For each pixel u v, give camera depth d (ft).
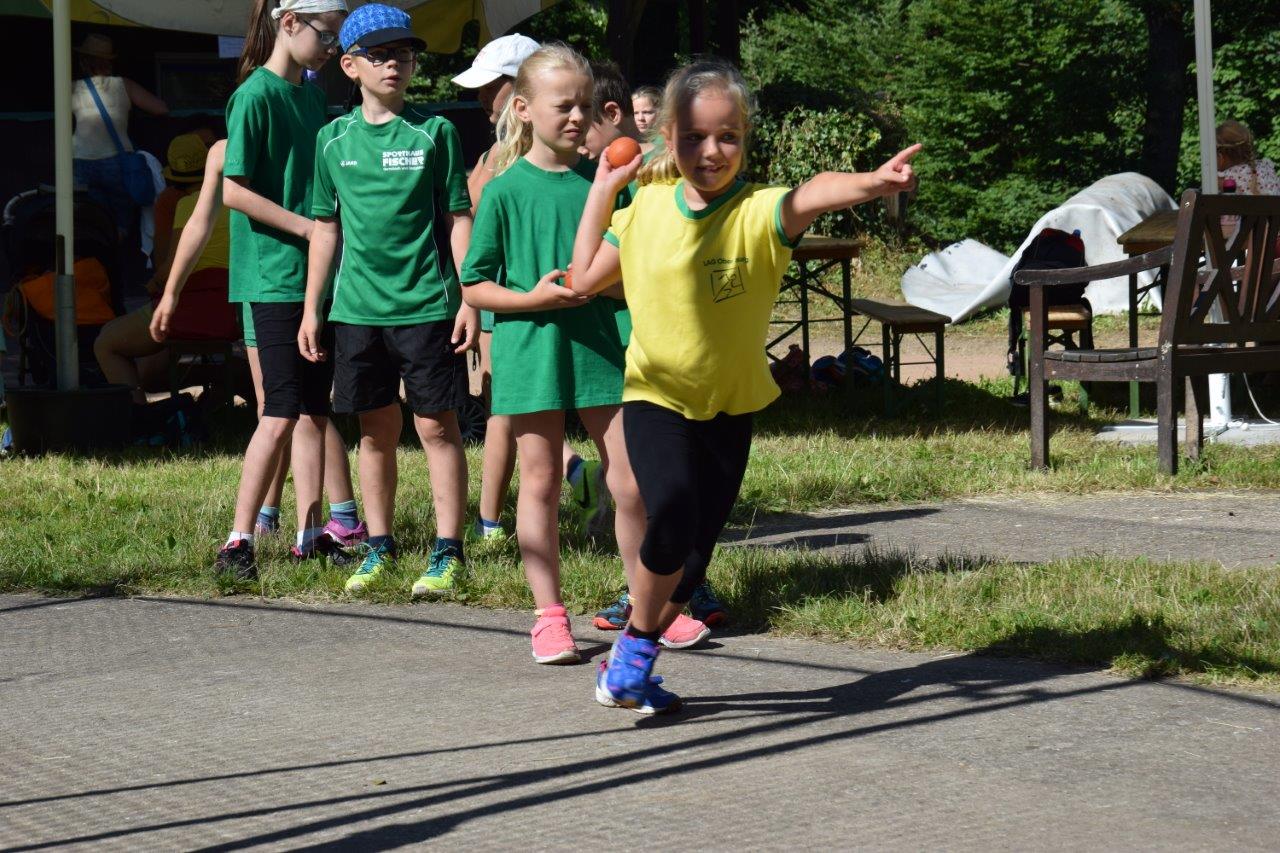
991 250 72.38
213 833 11.71
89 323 40.24
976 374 52.95
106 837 11.68
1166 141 91.91
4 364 51.67
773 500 27.12
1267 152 104.63
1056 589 18.76
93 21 44.06
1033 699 14.71
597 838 11.34
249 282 21.34
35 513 26.71
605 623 18.30
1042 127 108.68
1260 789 12.02
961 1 107.76
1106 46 108.06
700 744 13.69
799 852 10.89
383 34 19.51
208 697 15.72
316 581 20.99
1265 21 103.04
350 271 20.15
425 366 19.93
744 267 13.75
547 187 16.98
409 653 17.43
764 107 94.53
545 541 16.98
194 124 58.29
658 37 91.66
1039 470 29.66
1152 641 16.06
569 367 16.61
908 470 29.55
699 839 11.23
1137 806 11.67
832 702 14.94
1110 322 63.57
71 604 20.42
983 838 11.04
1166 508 26.00
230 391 39.81
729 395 14.26
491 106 24.53
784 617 18.19
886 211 94.79
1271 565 20.54
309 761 13.47
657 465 14.12
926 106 108.99
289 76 21.70
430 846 11.31
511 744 13.83
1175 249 27.81
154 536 24.03
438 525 20.47
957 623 17.29
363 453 21.49
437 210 20.08
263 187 21.40
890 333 46.42
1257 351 29.01
